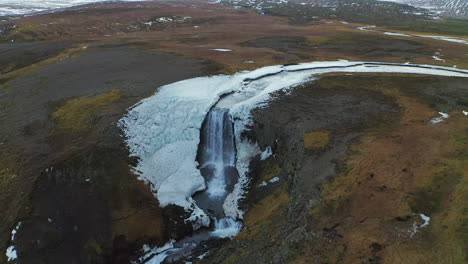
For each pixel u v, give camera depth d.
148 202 33.00
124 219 30.70
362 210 24.58
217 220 32.84
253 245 25.59
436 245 20.59
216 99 45.75
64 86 51.06
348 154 31.61
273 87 50.06
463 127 35.47
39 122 40.34
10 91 50.22
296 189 28.89
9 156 34.16
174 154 39.59
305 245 22.44
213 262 26.12
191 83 50.88
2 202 29.19
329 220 24.17
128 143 37.72
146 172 36.19
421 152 30.83
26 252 26.06
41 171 31.75
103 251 28.22
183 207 33.44
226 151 42.84
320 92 48.38
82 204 30.39
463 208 23.11
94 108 42.50
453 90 47.59
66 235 28.00
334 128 37.09
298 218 25.39
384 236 21.92
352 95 46.91
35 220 27.89
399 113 40.25
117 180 33.47
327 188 27.45
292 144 35.72
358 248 21.30
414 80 52.69
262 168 37.62
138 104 43.25
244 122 42.56
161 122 41.53
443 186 25.78
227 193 36.41
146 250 29.58
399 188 26.19
